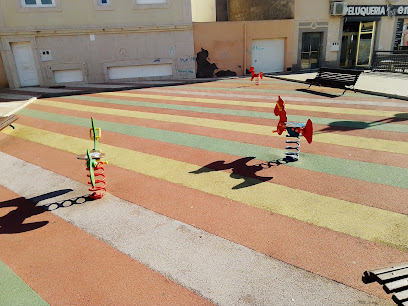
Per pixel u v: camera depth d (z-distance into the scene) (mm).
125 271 3480
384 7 21609
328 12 20734
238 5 23219
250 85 15664
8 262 3701
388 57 17828
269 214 4398
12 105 12211
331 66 21953
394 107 9859
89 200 5039
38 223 4461
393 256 3480
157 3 17891
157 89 15578
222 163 6180
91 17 17234
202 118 9578
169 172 5922
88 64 17859
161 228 4215
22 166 6605
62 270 3539
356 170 5590
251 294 3098
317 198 4734
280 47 20766
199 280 3305
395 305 2887
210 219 4359
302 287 3150
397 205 4434
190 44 18969
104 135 8438
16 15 16266
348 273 3291
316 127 8125
